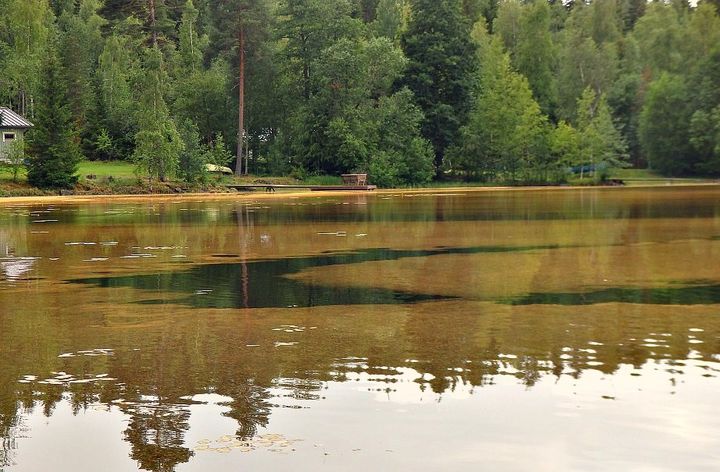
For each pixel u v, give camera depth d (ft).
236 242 77.82
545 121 275.59
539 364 30.07
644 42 358.23
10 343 34.30
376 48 250.37
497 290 48.55
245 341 34.40
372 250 70.79
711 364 29.96
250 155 270.67
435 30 264.93
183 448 21.36
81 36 320.29
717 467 20.02
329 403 25.17
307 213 119.24
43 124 180.34
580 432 22.48
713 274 54.95
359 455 20.80
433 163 262.88
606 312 40.98
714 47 297.94
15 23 275.39
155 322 38.88
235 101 263.49
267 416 23.94
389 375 28.53
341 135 236.43
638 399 25.48
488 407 24.71
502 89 265.95
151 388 27.07
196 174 203.92
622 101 327.88
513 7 368.27
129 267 59.93
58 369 29.71
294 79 260.62
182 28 337.72
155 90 196.75
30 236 84.12
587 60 326.24
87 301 45.19
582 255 66.28
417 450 21.15
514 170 269.44
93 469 20.04
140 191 187.73
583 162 269.64
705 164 290.97
